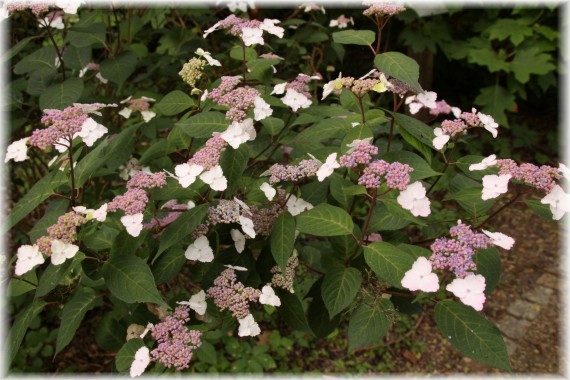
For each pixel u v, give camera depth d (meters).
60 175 1.91
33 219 3.50
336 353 3.44
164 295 2.34
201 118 1.91
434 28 5.07
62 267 1.70
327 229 1.75
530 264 4.30
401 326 3.66
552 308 3.87
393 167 1.64
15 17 3.07
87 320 3.56
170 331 1.74
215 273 1.97
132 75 3.72
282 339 3.30
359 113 2.21
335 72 5.02
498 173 1.83
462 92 6.17
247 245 2.03
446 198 1.98
